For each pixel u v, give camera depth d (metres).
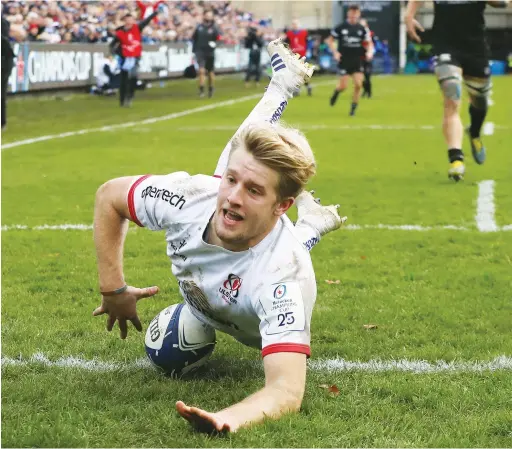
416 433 3.15
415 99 23.72
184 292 3.52
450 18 8.90
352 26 18.41
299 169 3.09
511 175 10.16
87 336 4.38
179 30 32.22
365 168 10.76
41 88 20.94
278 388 3.12
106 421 3.23
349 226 7.31
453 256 6.29
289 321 3.14
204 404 3.45
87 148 12.71
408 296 5.17
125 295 3.76
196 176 3.49
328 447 2.99
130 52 20.03
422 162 11.34
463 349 4.21
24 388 3.57
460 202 8.41
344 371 3.87
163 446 3.00
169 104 21.03
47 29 22.19
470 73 9.15
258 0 43.12
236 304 3.30
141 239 6.84
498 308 4.93
